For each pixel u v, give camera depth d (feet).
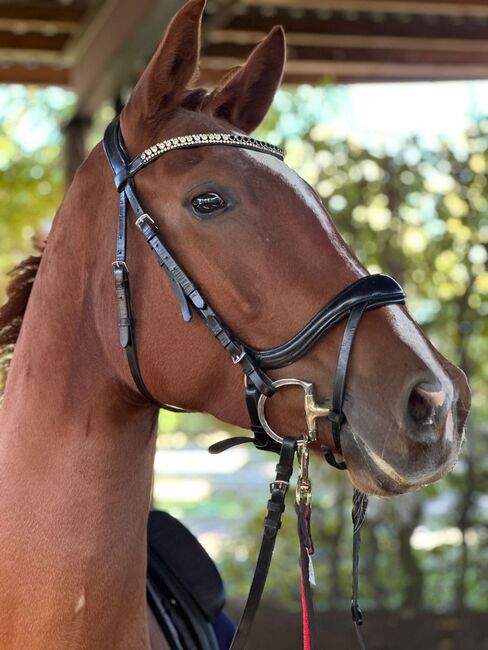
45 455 5.57
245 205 5.24
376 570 19.11
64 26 19.99
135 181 5.50
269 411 5.26
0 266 26.71
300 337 5.08
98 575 5.48
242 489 28.73
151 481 5.86
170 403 5.53
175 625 6.48
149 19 15.65
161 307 5.37
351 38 20.48
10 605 5.45
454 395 4.99
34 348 5.75
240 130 5.75
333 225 5.38
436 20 20.56
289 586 18.83
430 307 19.97
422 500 19.21
